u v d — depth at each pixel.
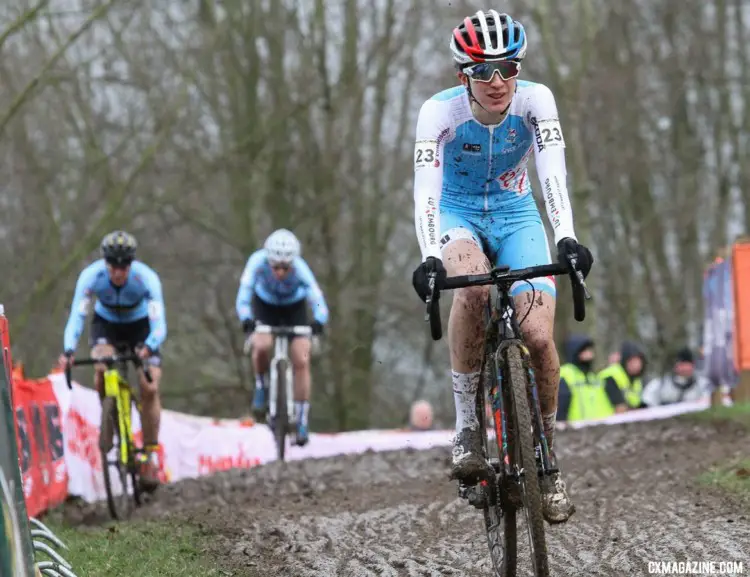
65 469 27.86
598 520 17.09
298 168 64.38
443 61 65.38
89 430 30.42
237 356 62.62
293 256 29.75
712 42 69.56
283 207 64.69
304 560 15.70
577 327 64.44
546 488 12.54
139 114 59.53
